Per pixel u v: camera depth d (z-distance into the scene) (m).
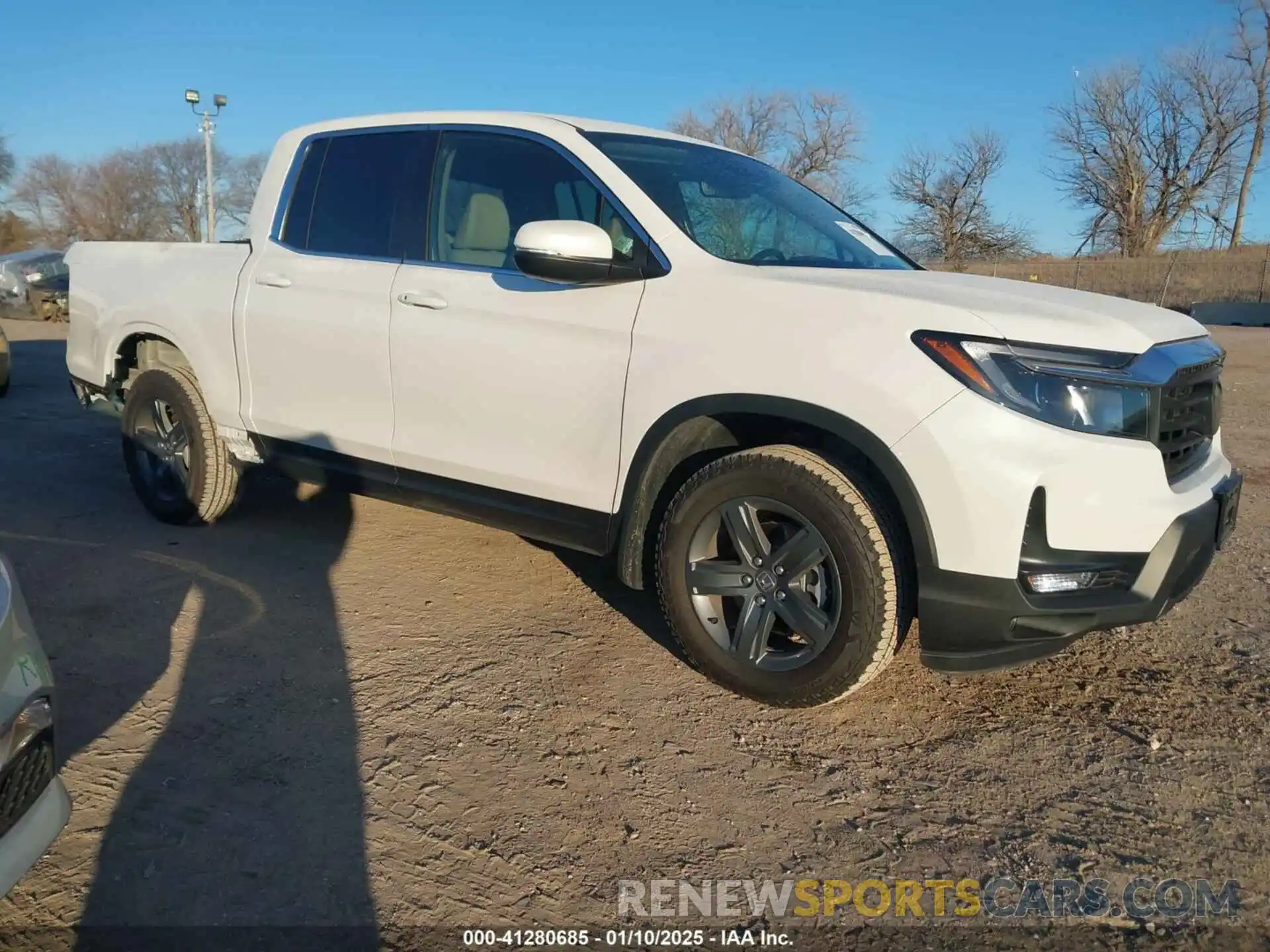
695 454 3.43
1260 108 46.03
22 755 2.04
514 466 3.67
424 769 2.88
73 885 2.34
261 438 4.55
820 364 2.95
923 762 3.01
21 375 10.80
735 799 2.79
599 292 3.43
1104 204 50.38
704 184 3.82
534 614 4.06
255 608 4.01
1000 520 2.75
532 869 2.47
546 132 3.78
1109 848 2.61
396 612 4.04
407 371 3.89
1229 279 34.56
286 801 2.70
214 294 4.59
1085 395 2.77
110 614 3.88
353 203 4.25
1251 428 8.77
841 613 3.02
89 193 56.22
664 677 3.51
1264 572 4.73
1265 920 2.34
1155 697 3.43
